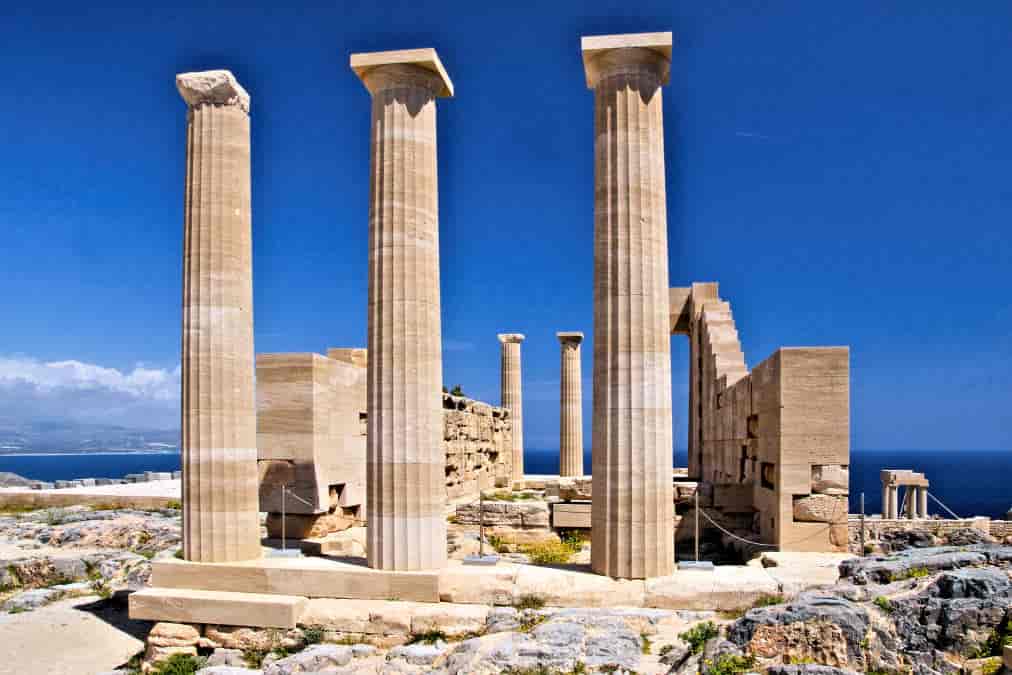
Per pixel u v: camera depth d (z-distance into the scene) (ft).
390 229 52.95
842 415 54.44
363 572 51.29
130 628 61.82
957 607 32.50
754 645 33.50
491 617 47.91
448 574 50.65
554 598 49.21
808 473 54.60
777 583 47.32
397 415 52.13
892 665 32.07
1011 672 29.76
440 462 53.36
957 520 83.10
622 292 50.70
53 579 78.79
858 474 528.22
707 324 89.30
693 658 36.14
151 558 80.69
